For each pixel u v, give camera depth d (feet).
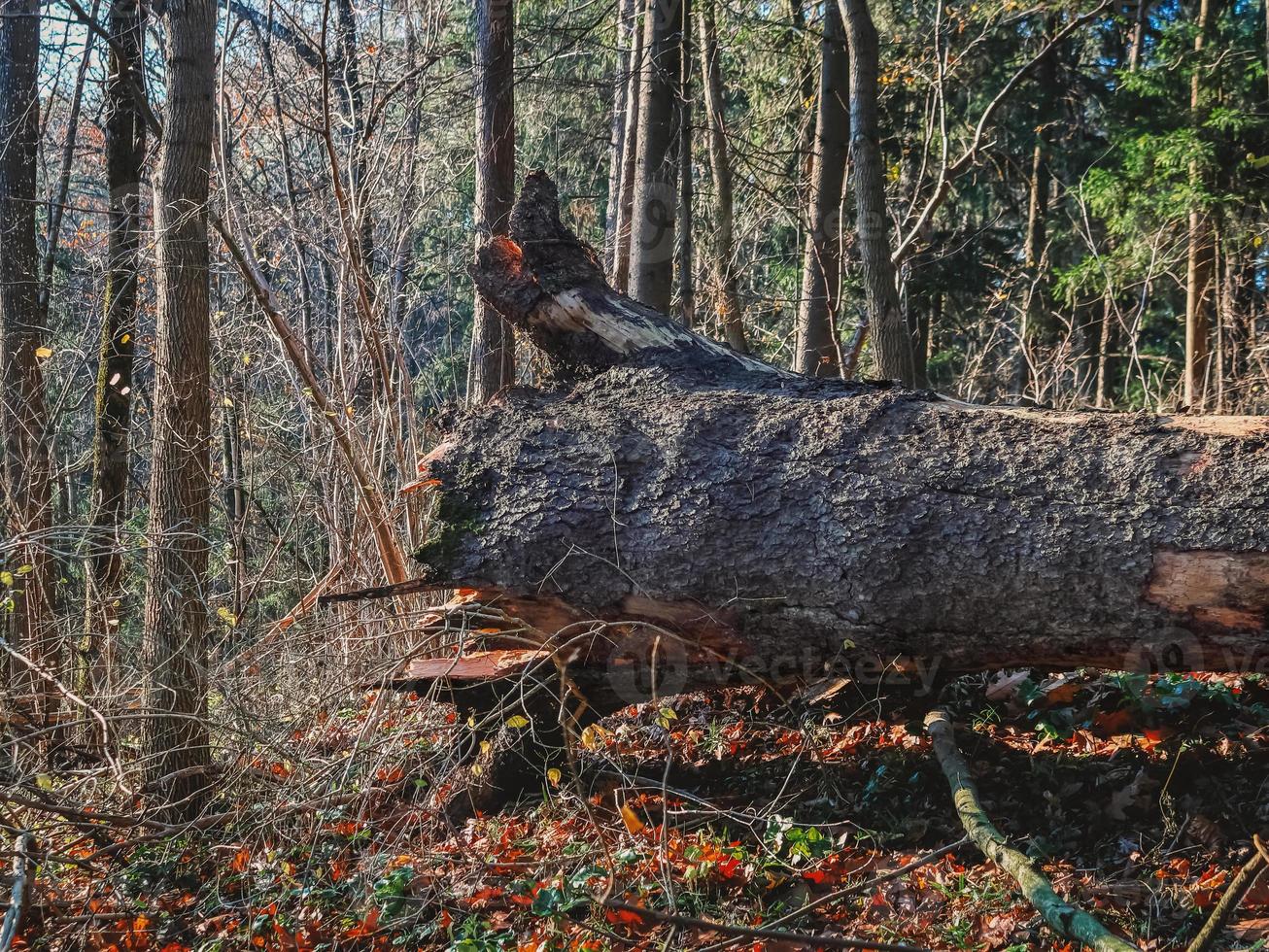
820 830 11.72
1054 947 9.25
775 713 14.23
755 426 11.64
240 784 13.82
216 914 12.01
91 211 26.25
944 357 59.00
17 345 24.29
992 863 10.67
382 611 18.79
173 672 14.29
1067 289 44.37
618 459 11.84
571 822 12.53
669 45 23.99
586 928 10.16
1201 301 39.60
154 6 24.25
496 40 21.72
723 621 11.60
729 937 10.02
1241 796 10.94
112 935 11.71
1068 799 11.47
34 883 11.89
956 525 10.51
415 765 14.40
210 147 14.94
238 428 27.12
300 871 12.48
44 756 15.15
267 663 16.63
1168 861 10.33
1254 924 9.23
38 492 23.20
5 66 24.70
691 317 26.13
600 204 46.37
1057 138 52.11
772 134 38.01
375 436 23.72
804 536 11.04
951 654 11.00
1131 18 33.40
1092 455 10.34
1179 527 9.67
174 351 14.66
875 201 19.34
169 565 14.47
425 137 31.42
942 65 26.35
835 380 12.52
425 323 37.27
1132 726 12.37
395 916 11.12
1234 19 42.42
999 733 12.81
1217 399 33.50
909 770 12.41
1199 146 37.78
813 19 34.12
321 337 29.48
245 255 22.59
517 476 12.11
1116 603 9.96
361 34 29.07
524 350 23.06
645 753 13.99
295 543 26.45
